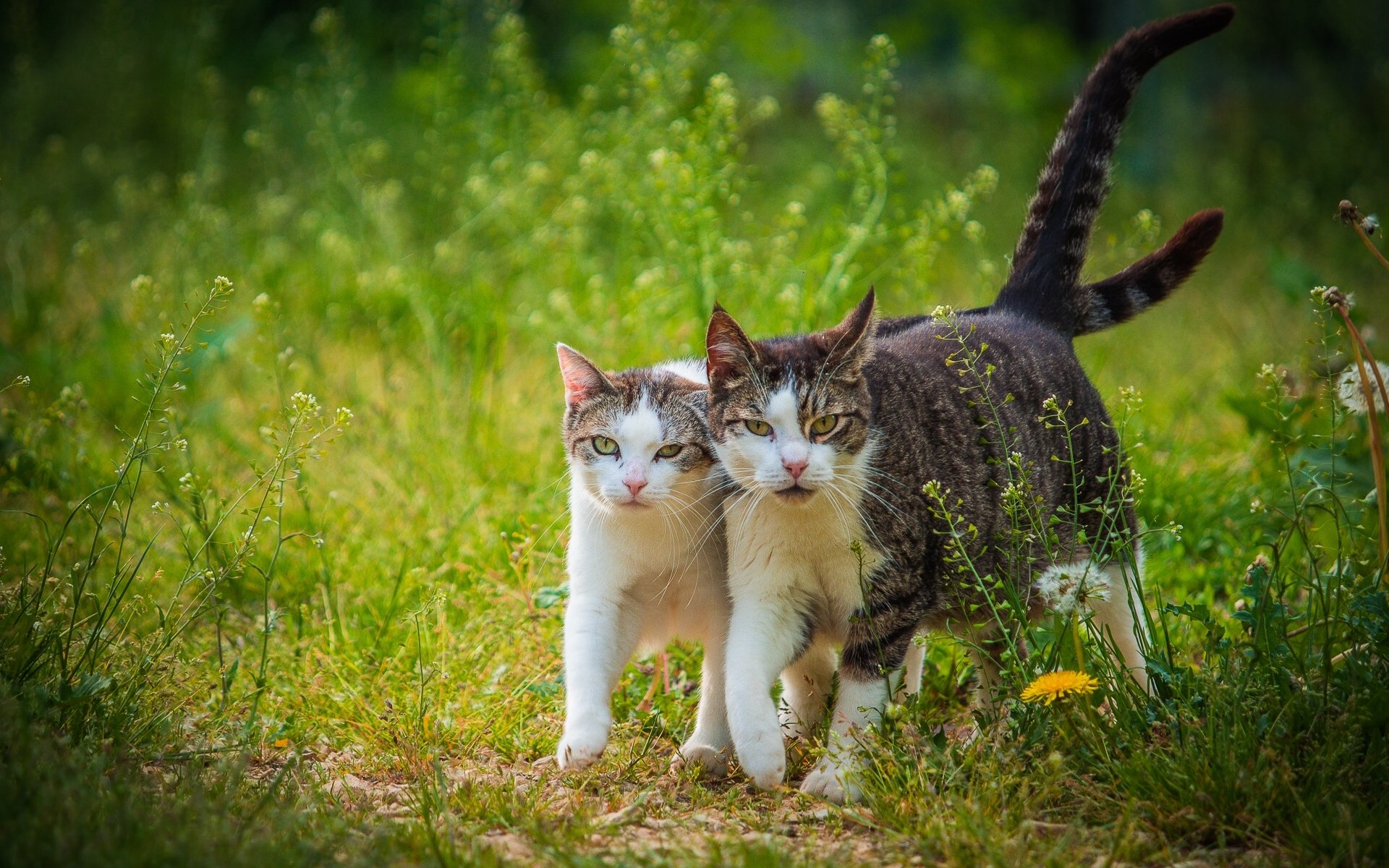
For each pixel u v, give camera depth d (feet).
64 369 34.53
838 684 19.85
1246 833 15.40
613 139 41.16
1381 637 17.06
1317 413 21.97
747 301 32.37
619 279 36.76
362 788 18.12
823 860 15.08
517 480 29.71
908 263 35.83
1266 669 17.40
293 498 28.94
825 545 18.83
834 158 56.24
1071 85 68.95
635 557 19.97
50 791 14.56
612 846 15.88
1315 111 59.00
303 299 40.63
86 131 55.52
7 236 43.78
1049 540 19.99
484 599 24.04
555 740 19.95
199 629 23.50
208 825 14.67
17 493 27.27
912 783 16.79
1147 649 19.19
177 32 59.72
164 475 25.63
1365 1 61.16
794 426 18.69
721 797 18.19
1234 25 64.54
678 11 38.88
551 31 68.44
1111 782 16.58
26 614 19.47
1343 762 16.02
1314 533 24.06
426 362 36.19
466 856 15.07
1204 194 55.21
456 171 43.70
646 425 19.90
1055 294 22.76
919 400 19.49
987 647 20.42
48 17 65.92
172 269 38.19
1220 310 44.21
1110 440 21.68
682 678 22.41
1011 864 14.66
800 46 68.80
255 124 56.08
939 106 70.13
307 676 21.42
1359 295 42.70
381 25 63.36
